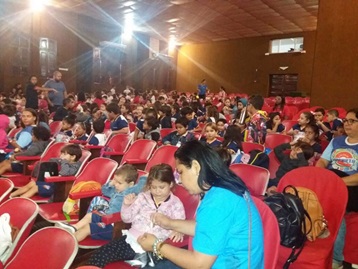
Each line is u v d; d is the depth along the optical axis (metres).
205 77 21.30
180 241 2.33
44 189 3.62
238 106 8.18
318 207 2.43
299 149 3.38
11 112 6.59
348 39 7.58
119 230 2.55
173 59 22.11
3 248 1.88
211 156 1.55
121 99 11.52
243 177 3.02
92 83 16.50
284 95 16.89
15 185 4.01
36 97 8.41
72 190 3.07
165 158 4.00
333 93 7.82
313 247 2.31
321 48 8.00
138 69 19.31
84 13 15.02
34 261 1.66
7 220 1.96
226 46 20.22
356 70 7.47
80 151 3.78
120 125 6.26
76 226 2.79
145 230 2.41
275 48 18.34
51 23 14.30
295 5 12.19
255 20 14.76
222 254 1.50
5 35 12.84
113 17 15.31
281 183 2.71
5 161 4.50
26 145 4.83
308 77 16.95
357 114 3.12
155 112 6.62
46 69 14.27
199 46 21.53
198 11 13.31
